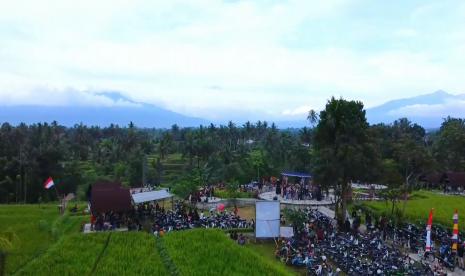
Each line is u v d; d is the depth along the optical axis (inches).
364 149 2923.2
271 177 4579.2
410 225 2642.7
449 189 4232.3
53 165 4938.5
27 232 2468.0
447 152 5265.8
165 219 2642.7
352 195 3759.8
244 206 3526.1
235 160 5196.9
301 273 1930.4
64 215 2824.8
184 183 3969.0
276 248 2327.8
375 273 1754.4
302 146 5036.9
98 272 1758.1
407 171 3491.6
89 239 2212.1
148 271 1771.7
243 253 2021.4
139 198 2952.8
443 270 1887.3
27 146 5551.2
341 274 1884.8
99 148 7071.9
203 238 2229.3
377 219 2746.1
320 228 2469.2
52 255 1959.9
